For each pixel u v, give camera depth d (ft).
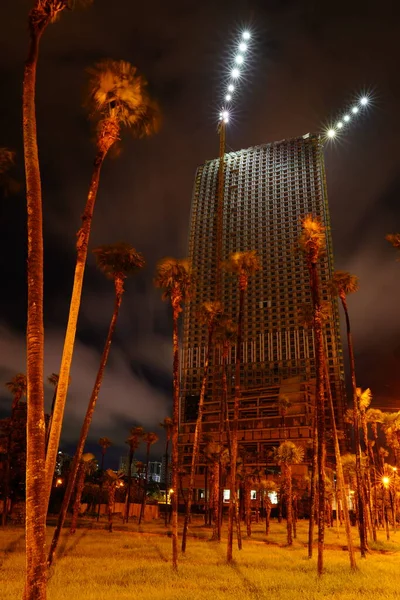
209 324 138.62
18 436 220.84
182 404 580.30
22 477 219.41
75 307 60.49
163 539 156.56
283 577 80.89
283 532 216.13
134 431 259.39
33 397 35.47
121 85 71.97
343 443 485.15
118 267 117.80
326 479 245.24
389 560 116.16
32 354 36.19
